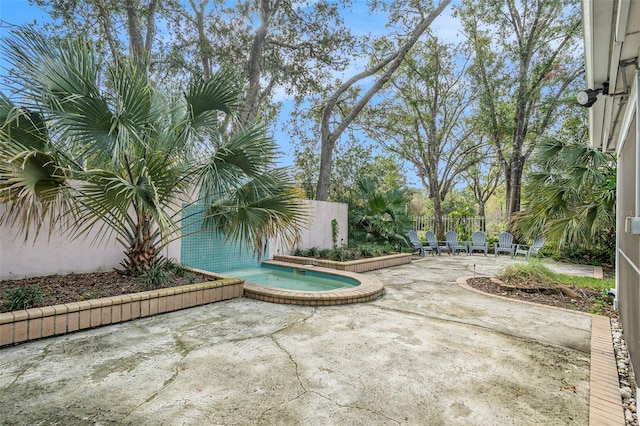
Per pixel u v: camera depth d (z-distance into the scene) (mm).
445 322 3715
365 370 2520
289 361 2652
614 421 1953
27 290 3322
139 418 1877
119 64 3723
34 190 3104
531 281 5449
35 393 2127
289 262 7820
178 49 10523
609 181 6969
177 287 4203
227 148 4094
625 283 3078
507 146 14258
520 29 11953
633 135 2523
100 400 2057
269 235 4648
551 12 11250
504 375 2492
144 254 4473
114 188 3258
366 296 4652
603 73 2686
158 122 4152
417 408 2037
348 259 7797
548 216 7773
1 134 3055
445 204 20422
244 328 3441
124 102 3496
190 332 3299
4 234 4211
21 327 2941
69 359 2643
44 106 3334
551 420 1952
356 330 3416
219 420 1870
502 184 21172
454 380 2398
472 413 2000
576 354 2895
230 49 10531
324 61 11336
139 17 9922
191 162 4211
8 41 3301
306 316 3895
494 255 11016
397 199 10711
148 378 2342
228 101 4418
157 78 4395
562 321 3789
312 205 9086
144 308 3756
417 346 3008
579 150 7457
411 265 8539
